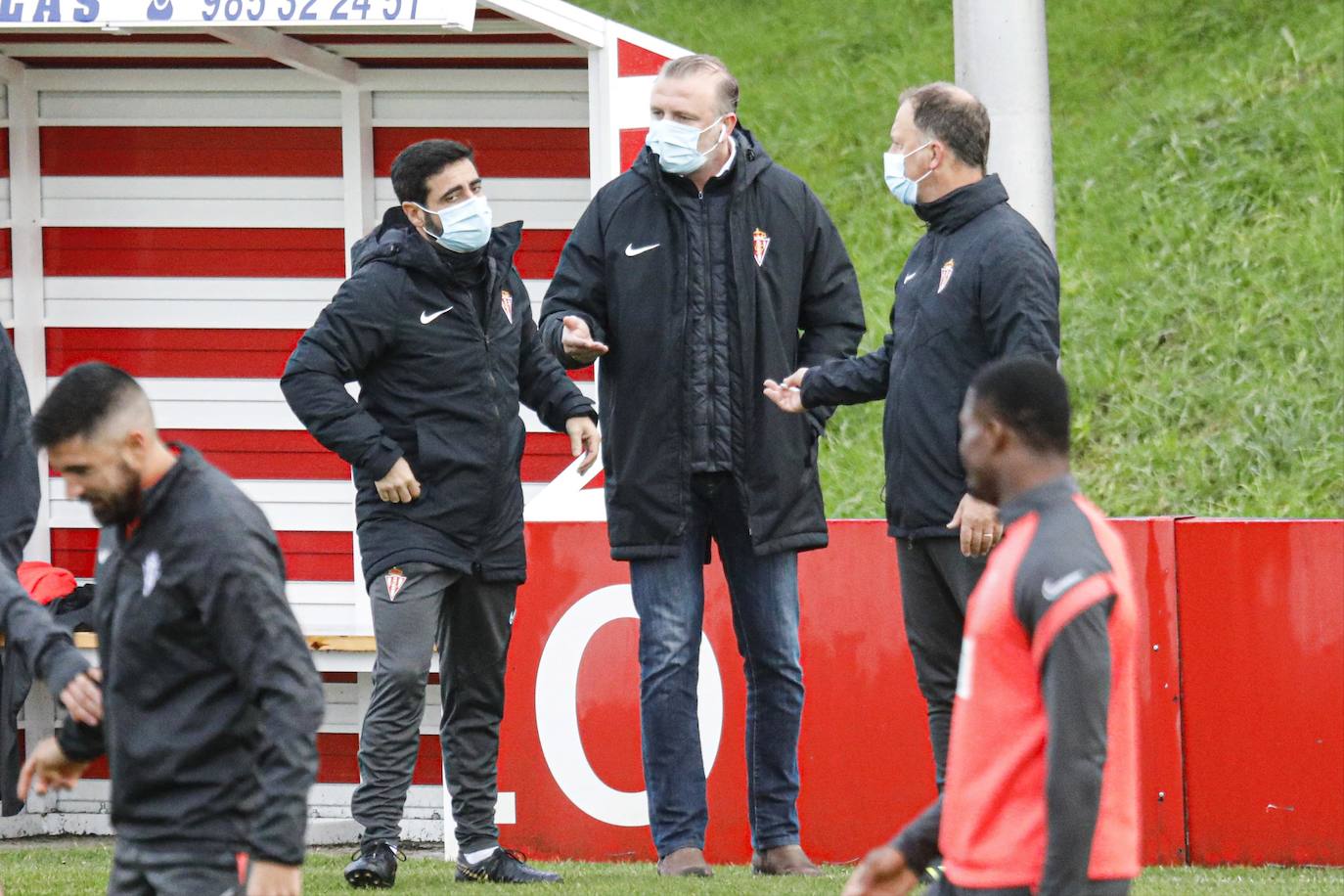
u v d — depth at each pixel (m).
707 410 19.44
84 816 26.47
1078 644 9.78
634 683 22.92
